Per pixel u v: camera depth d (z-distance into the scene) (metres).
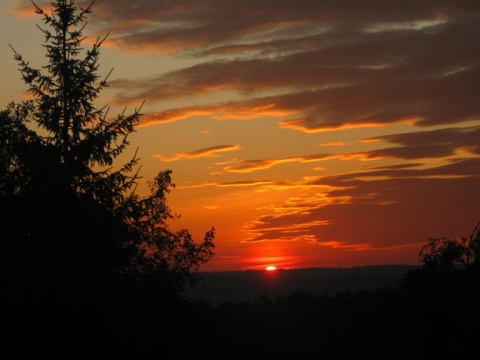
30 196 15.10
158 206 20.72
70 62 17.48
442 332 18.88
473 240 19.33
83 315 14.41
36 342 13.99
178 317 16.38
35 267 14.36
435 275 19.23
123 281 15.58
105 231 15.27
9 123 17.14
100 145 17.12
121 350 14.92
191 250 22.88
